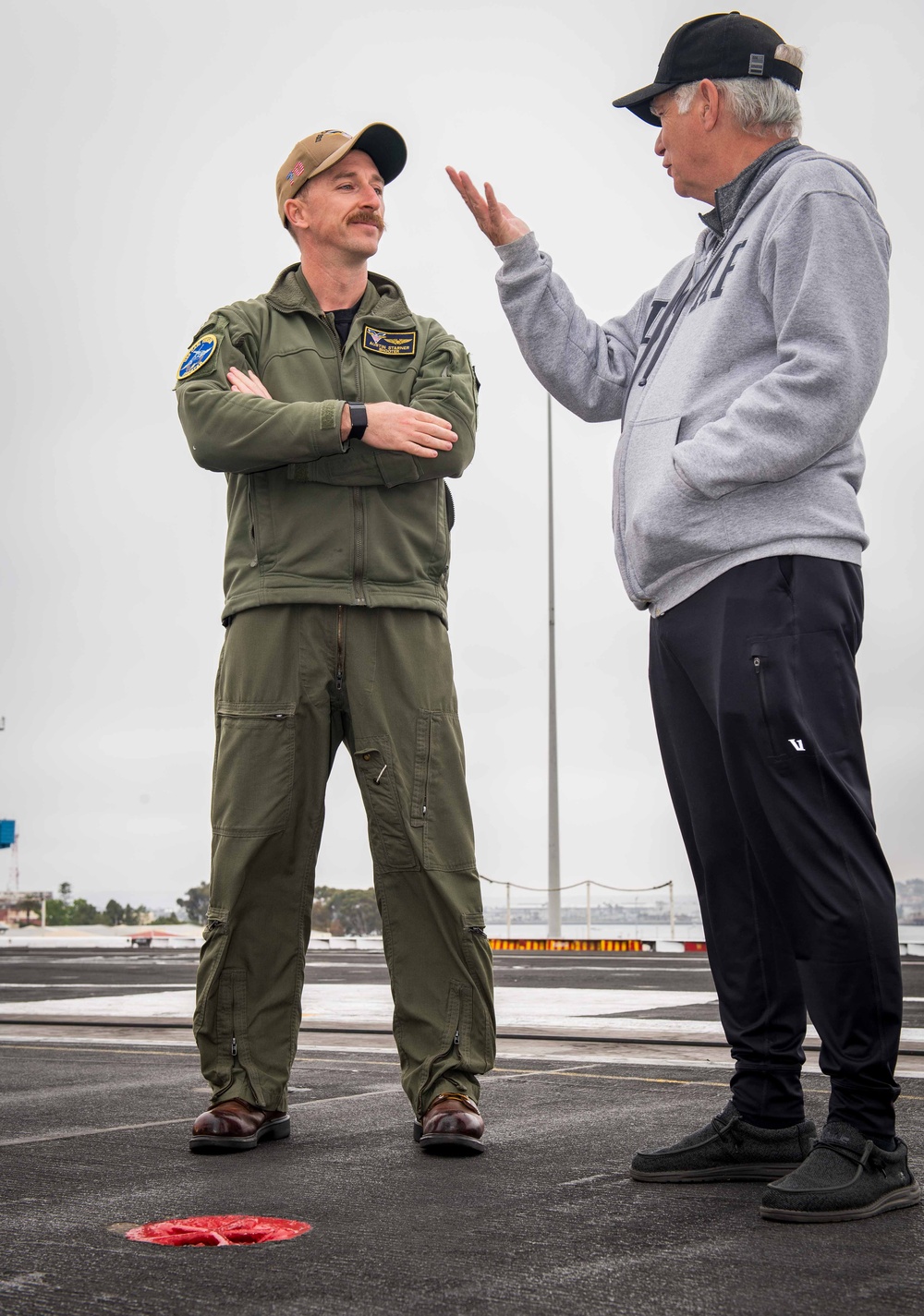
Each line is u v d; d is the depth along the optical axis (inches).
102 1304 55.4
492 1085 123.0
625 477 87.8
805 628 75.6
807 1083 123.0
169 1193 77.6
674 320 89.0
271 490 103.2
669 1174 80.0
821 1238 65.6
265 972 100.3
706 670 79.5
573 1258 62.2
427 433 101.0
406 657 104.2
